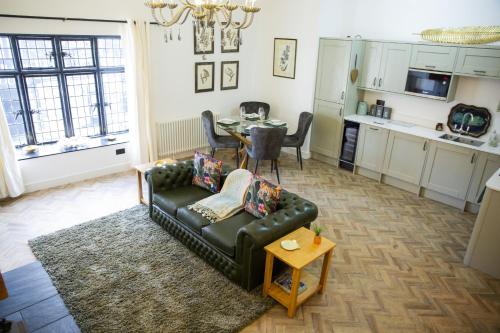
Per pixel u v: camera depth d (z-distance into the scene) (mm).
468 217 4762
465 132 5117
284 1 6258
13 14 4316
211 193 4168
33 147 4984
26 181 4867
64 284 3232
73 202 4723
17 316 2531
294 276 2869
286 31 6379
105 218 4332
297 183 5609
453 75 4828
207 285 3299
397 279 3531
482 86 4891
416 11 5340
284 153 6906
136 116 5543
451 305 3229
